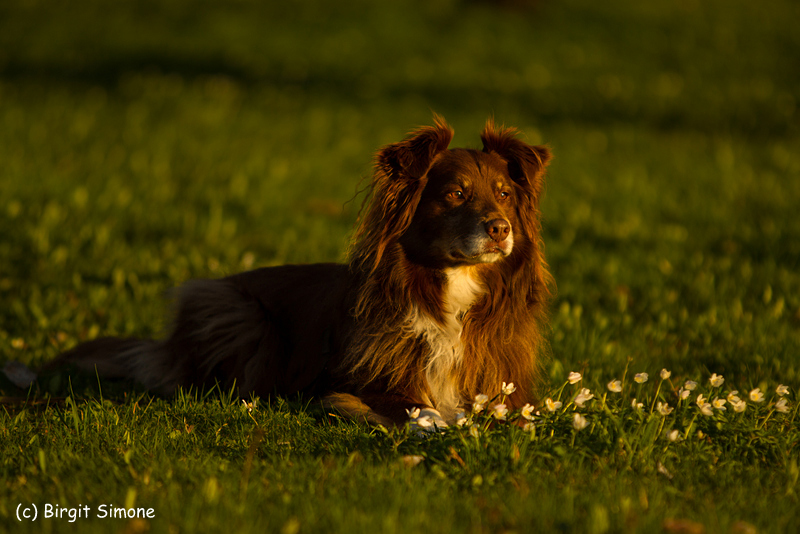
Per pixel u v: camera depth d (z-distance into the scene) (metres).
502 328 7.98
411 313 7.68
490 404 7.61
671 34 42.66
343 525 4.86
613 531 4.93
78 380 8.74
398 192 7.73
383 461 6.01
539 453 5.96
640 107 31.45
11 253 13.35
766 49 40.41
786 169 22.44
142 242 14.76
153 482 5.66
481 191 7.69
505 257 7.96
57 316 11.03
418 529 4.84
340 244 15.07
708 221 17.44
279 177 20.38
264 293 8.95
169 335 9.20
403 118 29.22
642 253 15.03
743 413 7.02
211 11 43.25
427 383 7.74
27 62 35.19
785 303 12.04
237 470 5.93
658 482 5.73
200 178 19.42
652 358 9.91
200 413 7.40
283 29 41.22
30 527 5.02
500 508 5.18
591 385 8.72
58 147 21.39
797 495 5.71
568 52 39.75
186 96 29.86
